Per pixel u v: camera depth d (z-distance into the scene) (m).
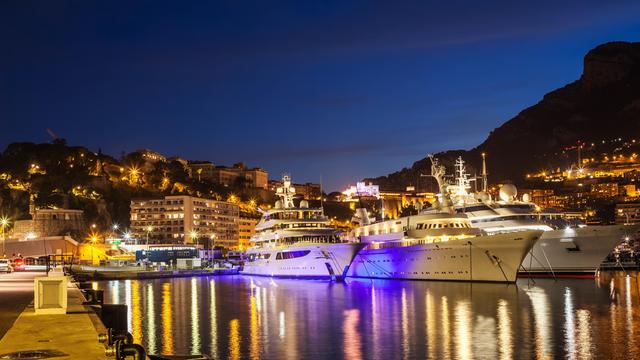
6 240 166.50
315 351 44.03
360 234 119.88
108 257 196.38
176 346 46.62
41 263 164.75
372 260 113.00
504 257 85.81
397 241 105.81
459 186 118.38
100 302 38.16
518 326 52.66
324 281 109.38
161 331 53.50
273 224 122.62
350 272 120.06
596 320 55.53
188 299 82.69
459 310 62.97
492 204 107.69
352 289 90.81
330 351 43.94
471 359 40.66
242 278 131.62
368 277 114.62
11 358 16.83
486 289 82.88
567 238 97.31
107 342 18.62
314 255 111.62
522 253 83.88
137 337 50.56
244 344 47.03
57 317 26.06
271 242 126.75
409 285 93.69
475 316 58.59
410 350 43.66
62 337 20.56
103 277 136.75
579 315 58.62
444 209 104.00
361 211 122.75
